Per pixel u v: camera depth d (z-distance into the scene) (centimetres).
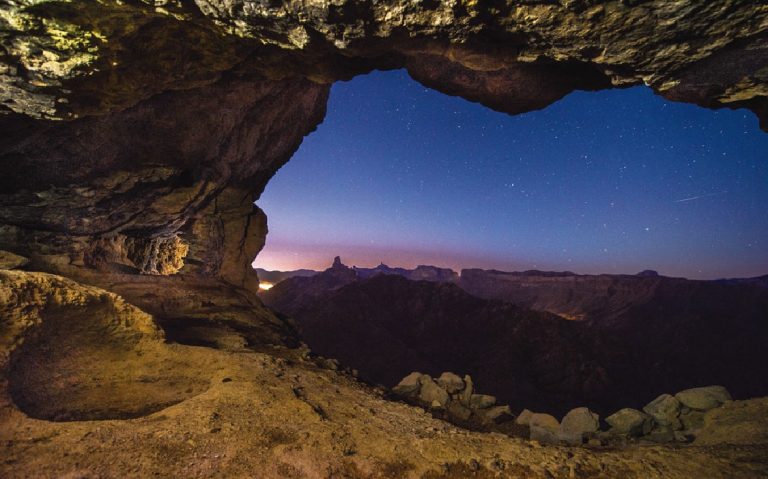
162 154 992
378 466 361
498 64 464
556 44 382
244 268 1459
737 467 379
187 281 1178
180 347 580
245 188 1377
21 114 622
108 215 1041
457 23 366
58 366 428
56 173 853
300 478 328
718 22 309
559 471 375
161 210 1148
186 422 383
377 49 445
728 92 404
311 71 653
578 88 723
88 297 469
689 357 5038
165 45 502
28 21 397
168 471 308
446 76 877
